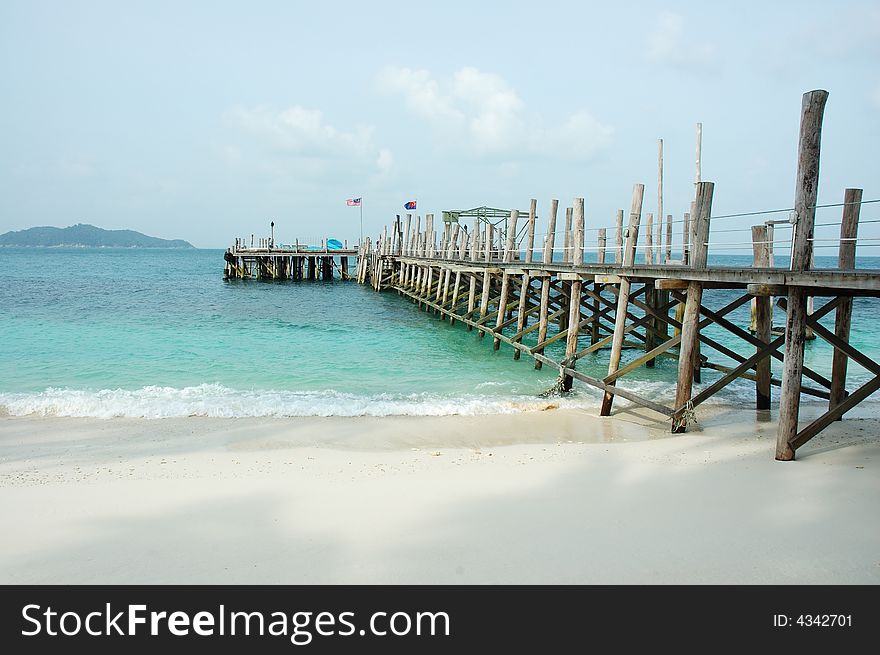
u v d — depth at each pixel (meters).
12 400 12.61
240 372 15.94
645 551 5.73
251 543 6.03
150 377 15.20
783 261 44.03
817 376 11.67
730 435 10.02
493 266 20.91
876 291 8.77
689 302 9.99
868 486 7.21
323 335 22.23
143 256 149.88
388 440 10.16
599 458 8.70
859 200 8.83
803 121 7.73
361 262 50.16
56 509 6.88
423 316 28.20
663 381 15.02
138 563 5.68
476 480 7.75
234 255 52.22
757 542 5.86
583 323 14.70
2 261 99.81
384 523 6.43
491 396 13.48
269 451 9.49
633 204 12.05
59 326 23.20
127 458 9.12
